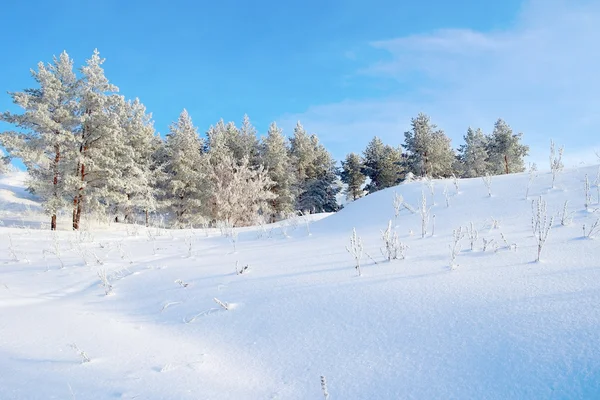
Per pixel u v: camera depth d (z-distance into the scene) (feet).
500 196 23.84
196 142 115.75
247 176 103.96
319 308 10.36
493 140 145.07
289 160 140.05
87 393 6.95
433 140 135.13
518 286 9.67
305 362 7.66
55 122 63.87
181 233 50.47
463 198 25.14
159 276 18.43
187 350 9.05
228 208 94.68
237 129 144.56
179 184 101.76
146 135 96.84
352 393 6.26
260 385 6.97
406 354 7.23
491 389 5.76
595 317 7.22
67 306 14.43
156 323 11.69
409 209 25.63
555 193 22.15
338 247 19.65
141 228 68.13
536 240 14.78
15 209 93.91
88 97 66.95
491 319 7.93
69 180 62.69
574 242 13.64
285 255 19.43
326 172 156.04
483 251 14.03
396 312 9.20
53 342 9.91
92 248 33.24
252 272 16.10
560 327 7.07
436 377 6.32
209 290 14.32
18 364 8.46
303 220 45.85
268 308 11.10
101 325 11.50
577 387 5.41
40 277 21.43
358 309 9.80
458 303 9.11
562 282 9.51
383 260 14.82
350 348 7.90
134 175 82.02
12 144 61.16
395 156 152.87
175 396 6.69
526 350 6.53
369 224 25.64
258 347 8.76
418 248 16.39
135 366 8.14
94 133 68.59
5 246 35.83
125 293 16.22
